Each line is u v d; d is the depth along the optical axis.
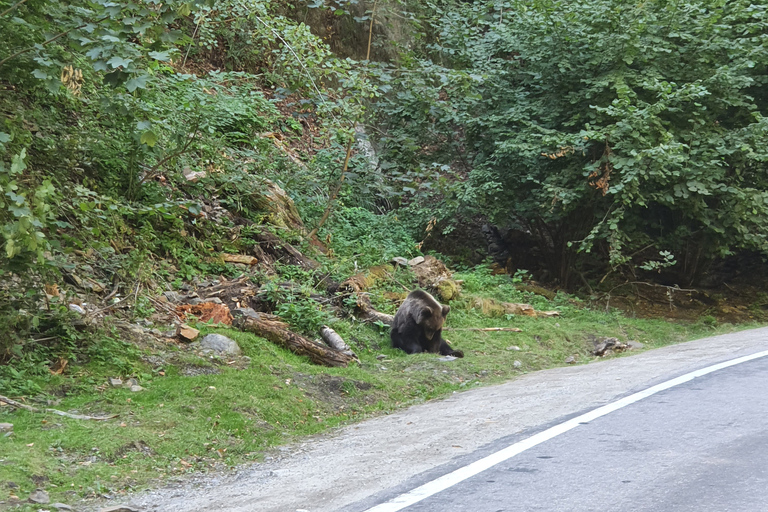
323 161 14.52
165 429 6.14
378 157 15.71
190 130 11.21
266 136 14.89
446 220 17.00
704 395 6.28
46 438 5.52
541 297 14.21
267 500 4.43
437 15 19.19
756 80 15.18
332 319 10.05
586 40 14.36
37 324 6.75
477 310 12.63
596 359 11.09
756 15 14.05
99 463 5.32
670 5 14.14
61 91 9.15
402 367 9.41
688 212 14.20
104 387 6.91
